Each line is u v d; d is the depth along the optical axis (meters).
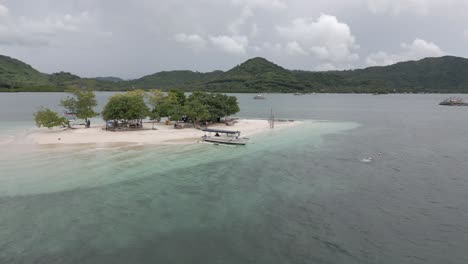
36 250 24.08
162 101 94.38
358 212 31.52
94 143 62.41
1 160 48.75
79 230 27.20
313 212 31.39
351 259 23.30
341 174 44.28
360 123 108.25
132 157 51.75
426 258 23.59
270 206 32.75
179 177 41.91
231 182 40.19
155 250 24.31
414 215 30.98
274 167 47.50
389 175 44.03
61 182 39.09
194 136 71.88
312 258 23.38
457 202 34.31
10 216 29.66
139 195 35.34
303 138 73.56
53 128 81.00
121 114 77.75
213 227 28.06
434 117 131.88
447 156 55.88
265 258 23.31
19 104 173.38
